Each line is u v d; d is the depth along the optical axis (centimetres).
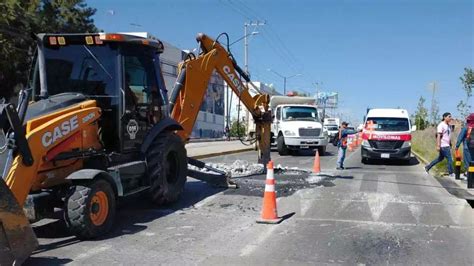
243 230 788
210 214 908
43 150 671
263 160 1448
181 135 1120
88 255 642
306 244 707
